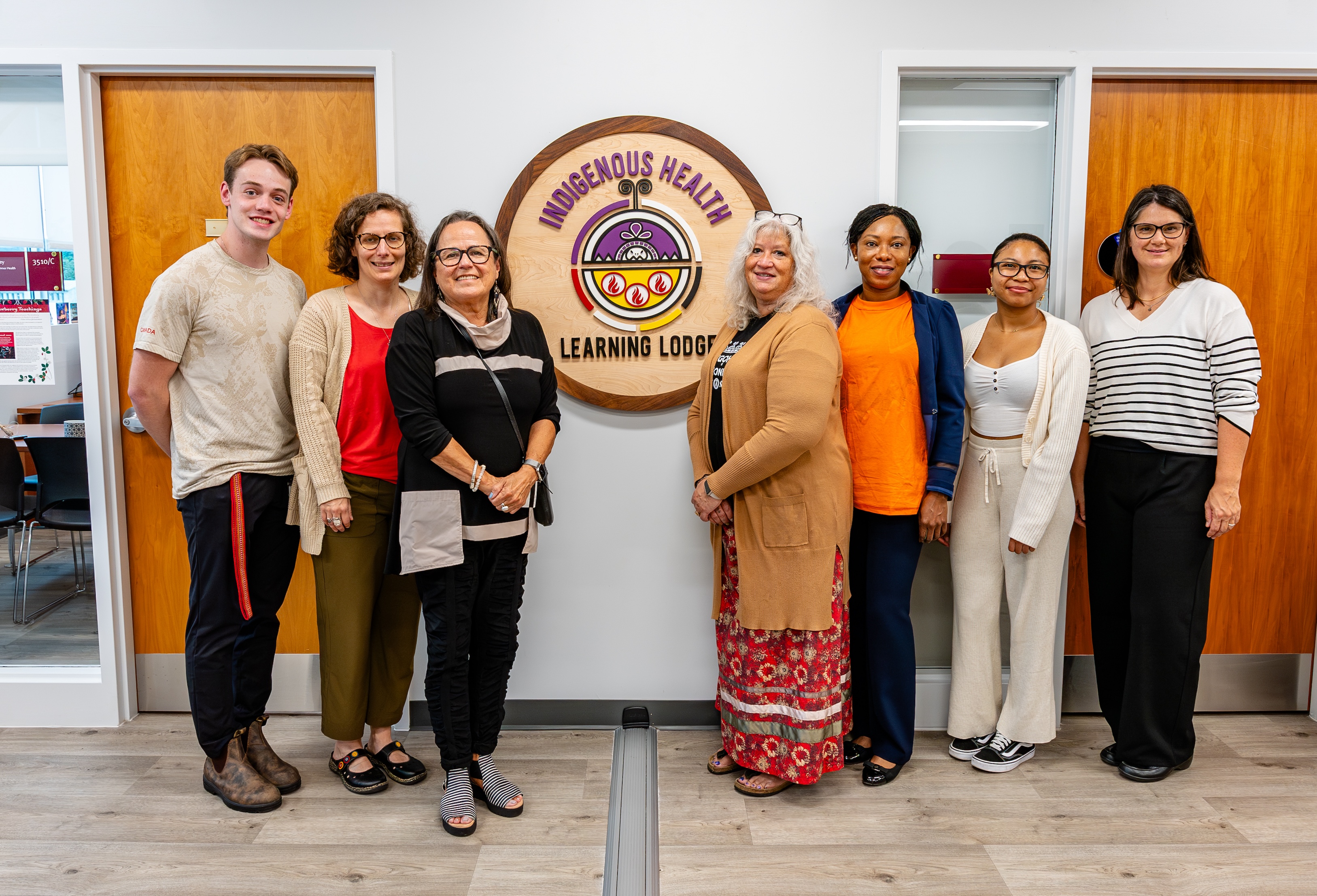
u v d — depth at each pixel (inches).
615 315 92.6
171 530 97.5
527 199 91.4
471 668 77.8
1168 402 81.3
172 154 93.3
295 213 94.1
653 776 85.1
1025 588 85.4
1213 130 94.9
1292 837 73.6
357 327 77.9
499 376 72.6
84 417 94.2
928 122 95.4
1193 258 82.4
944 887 66.7
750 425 77.0
